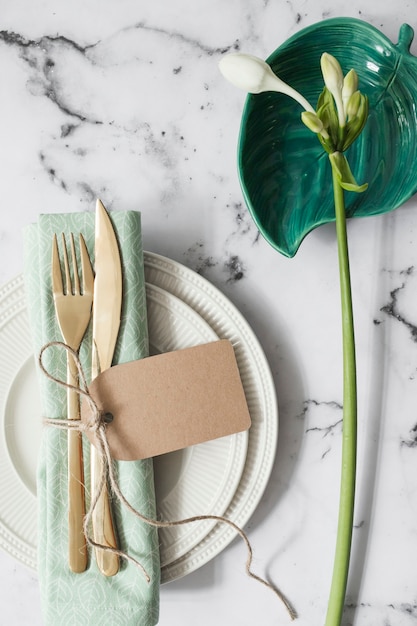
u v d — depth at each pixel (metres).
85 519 0.60
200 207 0.71
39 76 0.73
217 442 0.66
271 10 0.70
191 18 0.71
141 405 0.62
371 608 0.68
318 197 0.68
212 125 0.71
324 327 0.69
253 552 0.70
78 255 0.65
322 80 0.68
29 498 0.68
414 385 0.68
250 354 0.65
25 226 0.68
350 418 0.61
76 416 0.63
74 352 0.60
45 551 0.65
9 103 0.73
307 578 0.69
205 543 0.66
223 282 0.71
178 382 0.63
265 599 0.70
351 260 0.69
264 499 0.70
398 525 0.68
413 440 0.68
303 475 0.69
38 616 0.72
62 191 0.72
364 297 0.69
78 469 0.63
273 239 0.64
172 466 0.67
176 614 0.71
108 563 0.63
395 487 0.68
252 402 0.66
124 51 0.72
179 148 0.71
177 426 0.63
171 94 0.71
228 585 0.70
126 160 0.72
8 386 0.69
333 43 0.65
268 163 0.68
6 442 0.68
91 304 0.64
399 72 0.65
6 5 0.73
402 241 0.69
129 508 0.60
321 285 0.69
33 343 0.65
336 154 0.58
